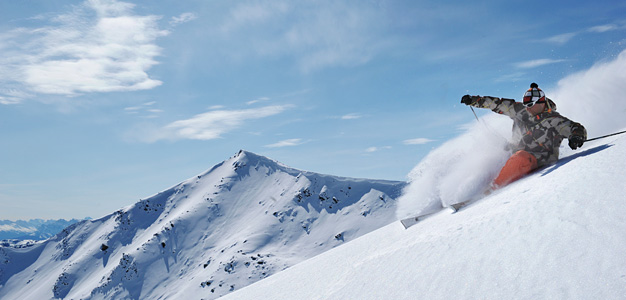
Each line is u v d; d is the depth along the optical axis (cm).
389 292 280
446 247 303
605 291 171
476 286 224
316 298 371
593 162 363
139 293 18038
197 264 19388
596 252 199
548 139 555
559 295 183
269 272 16125
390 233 538
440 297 234
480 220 329
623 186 262
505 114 595
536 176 478
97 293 18662
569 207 265
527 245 239
